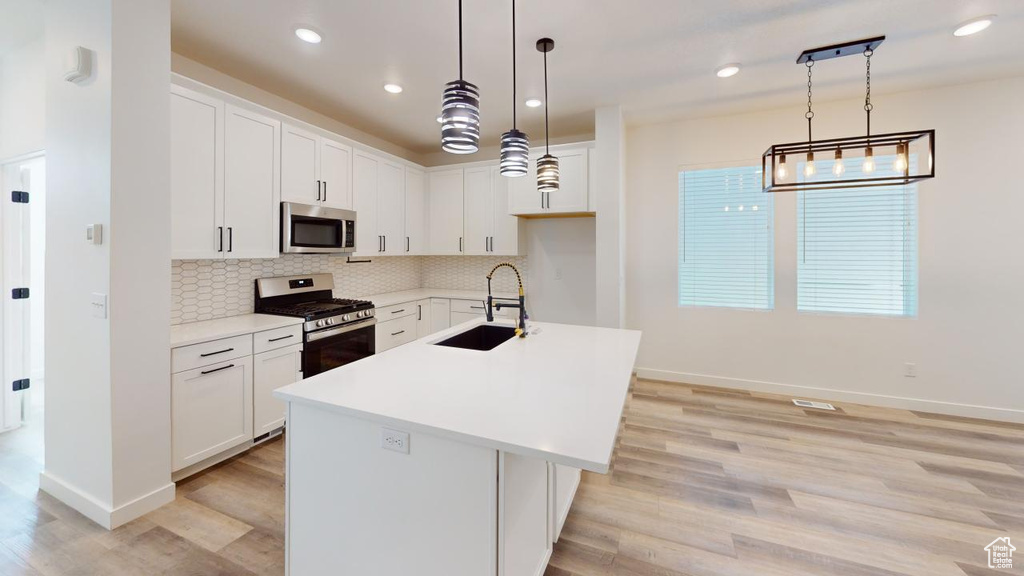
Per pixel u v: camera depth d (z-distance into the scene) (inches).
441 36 97.1
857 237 139.6
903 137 84.4
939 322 131.0
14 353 116.5
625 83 123.6
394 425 49.6
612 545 73.0
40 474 86.9
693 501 86.0
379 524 52.4
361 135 170.1
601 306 145.4
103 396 76.0
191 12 87.9
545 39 98.4
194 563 68.3
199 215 97.9
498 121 157.6
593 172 151.5
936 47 103.1
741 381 155.0
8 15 92.6
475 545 47.1
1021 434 115.9
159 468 83.0
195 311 110.8
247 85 123.9
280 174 118.9
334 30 94.9
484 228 178.7
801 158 144.0
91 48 75.2
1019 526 77.3
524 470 53.7
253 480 92.7
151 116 79.3
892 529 77.0
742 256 154.2
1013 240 122.9
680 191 161.2
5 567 66.4
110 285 74.2
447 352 80.7
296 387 59.7
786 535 75.6
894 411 133.7
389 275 187.5
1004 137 122.4
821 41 100.0
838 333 142.8
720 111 148.3
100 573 65.7
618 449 108.7
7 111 109.6
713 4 85.1
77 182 78.4
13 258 115.3
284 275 137.0
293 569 58.6
